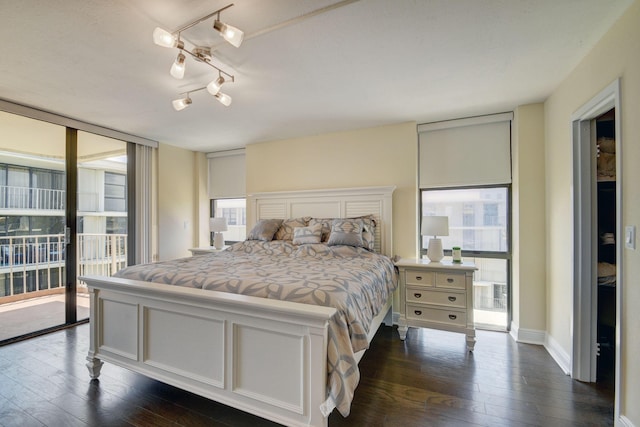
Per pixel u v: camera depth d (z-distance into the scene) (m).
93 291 2.07
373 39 1.79
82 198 3.39
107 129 3.53
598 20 1.62
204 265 2.32
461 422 1.65
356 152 3.60
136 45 1.84
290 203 3.82
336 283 1.68
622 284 1.55
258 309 1.45
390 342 2.79
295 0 1.45
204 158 4.84
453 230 3.38
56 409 1.76
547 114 2.69
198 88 2.47
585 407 1.79
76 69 2.14
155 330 1.83
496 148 3.12
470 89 2.51
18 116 2.91
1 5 1.45
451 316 2.69
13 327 3.00
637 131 1.46
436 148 3.38
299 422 1.39
